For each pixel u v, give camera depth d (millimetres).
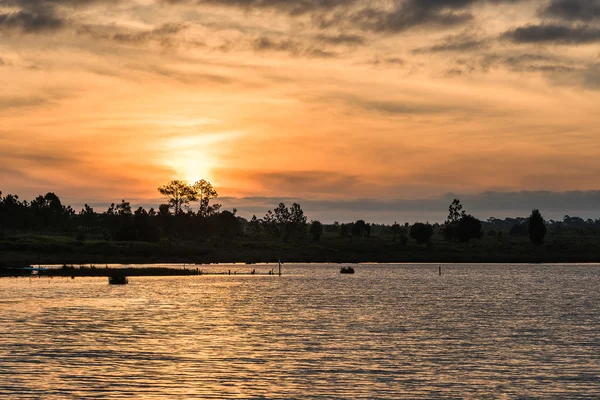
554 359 41000
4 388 33094
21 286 97000
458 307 72250
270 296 84938
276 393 32750
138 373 36531
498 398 32094
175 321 57938
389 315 64062
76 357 40625
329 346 45406
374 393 32938
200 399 31547
